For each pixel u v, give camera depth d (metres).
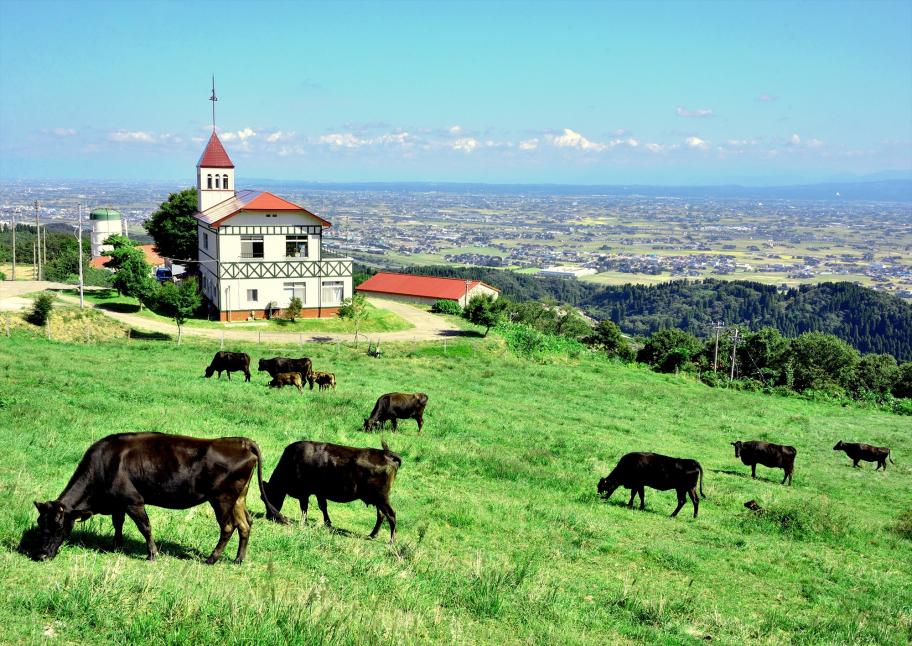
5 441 15.75
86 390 24.06
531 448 23.34
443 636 8.59
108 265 60.12
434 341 52.84
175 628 7.48
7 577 8.34
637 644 9.59
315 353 44.38
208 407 23.39
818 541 16.84
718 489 21.27
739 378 71.06
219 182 63.19
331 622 8.04
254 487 14.90
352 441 20.70
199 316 56.06
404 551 12.03
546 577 11.82
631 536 15.56
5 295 49.06
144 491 9.52
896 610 12.32
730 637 10.22
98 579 8.27
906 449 34.62
